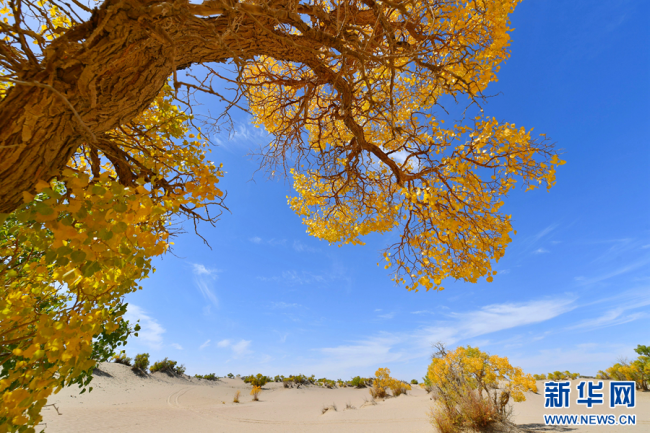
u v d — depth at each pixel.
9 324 1.70
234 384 27.22
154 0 1.68
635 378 13.77
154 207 1.48
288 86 4.05
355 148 4.86
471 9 3.29
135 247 1.48
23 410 1.45
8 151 1.50
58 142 1.68
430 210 4.02
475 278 3.73
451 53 3.42
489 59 3.60
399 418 9.81
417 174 4.14
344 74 3.08
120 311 1.94
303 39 3.00
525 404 10.64
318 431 8.89
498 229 3.74
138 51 1.77
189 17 1.59
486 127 3.47
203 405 14.54
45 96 1.53
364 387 24.16
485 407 7.51
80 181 1.26
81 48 1.54
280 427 9.55
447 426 7.38
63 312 1.53
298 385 24.75
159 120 2.95
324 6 3.30
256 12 1.81
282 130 4.49
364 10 3.58
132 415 10.78
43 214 1.16
